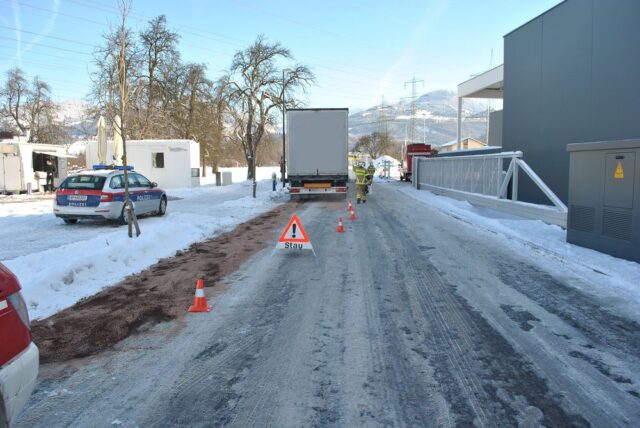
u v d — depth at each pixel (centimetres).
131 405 376
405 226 1363
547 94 1844
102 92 2202
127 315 590
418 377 420
